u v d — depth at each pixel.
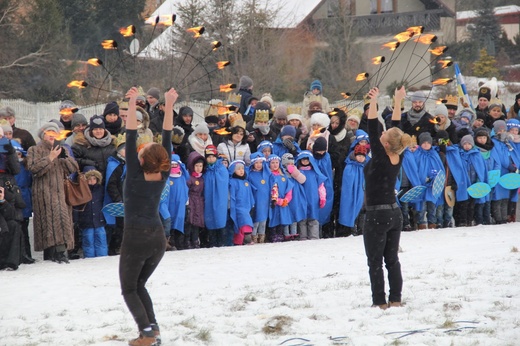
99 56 45.81
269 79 39.72
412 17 51.44
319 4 45.94
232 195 16.97
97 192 15.69
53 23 44.12
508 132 20.23
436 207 18.95
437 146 18.92
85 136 15.81
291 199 17.45
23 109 33.56
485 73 52.66
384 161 10.28
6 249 14.08
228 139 17.48
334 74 43.72
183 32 34.03
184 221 16.53
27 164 14.95
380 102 36.59
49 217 14.86
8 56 43.72
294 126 18.42
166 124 9.16
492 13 66.06
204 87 33.41
